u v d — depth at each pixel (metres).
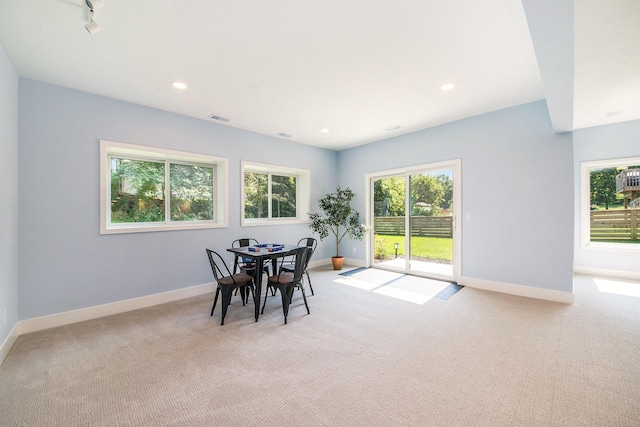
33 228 2.84
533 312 3.16
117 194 3.61
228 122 4.29
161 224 3.95
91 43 2.26
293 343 2.52
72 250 3.07
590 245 4.96
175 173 4.11
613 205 4.90
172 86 3.05
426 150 4.70
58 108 2.99
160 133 3.72
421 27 2.08
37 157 2.87
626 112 3.96
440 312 3.21
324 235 5.62
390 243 5.50
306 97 3.37
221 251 4.34
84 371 2.10
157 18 1.96
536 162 3.62
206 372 2.08
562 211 3.46
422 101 3.52
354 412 1.65
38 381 1.98
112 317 3.19
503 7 1.87
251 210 5.07
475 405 1.69
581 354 2.26
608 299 3.57
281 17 1.97
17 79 2.74
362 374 2.04
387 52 2.42
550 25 1.48
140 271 3.53
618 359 2.17
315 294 3.94
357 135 5.07
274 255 3.26
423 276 4.91
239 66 2.64
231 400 1.77
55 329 2.86
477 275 4.17
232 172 4.50
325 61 2.56
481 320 2.97
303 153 5.66
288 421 1.58
